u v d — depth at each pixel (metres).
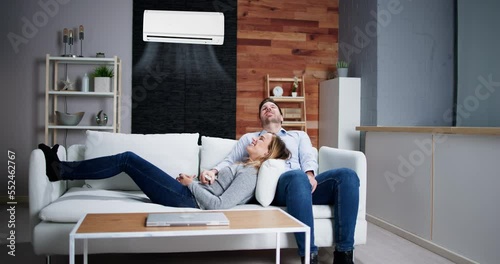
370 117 4.12
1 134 4.50
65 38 4.41
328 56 5.02
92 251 2.06
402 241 2.98
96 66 4.61
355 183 2.20
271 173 2.24
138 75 4.71
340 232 2.19
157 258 2.51
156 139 2.69
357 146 4.35
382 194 3.45
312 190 2.27
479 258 2.33
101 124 4.45
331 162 2.60
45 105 4.22
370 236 3.12
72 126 4.29
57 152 2.40
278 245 1.96
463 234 2.46
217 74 4.84
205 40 3.99
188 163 2.69
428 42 4.05
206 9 4.81
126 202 2.17
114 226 1.60
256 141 2.48
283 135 2.67
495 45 3.39
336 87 4.40
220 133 4.84
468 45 3.73
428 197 2.81
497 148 2.21
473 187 2.39
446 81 4.08
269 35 4.93
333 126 4.48
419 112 4.04
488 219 2.27
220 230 1.56
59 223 2.07
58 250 2.05
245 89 4.89
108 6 4.67
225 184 2.30
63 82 4.38
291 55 4.96
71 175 2.23
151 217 1.69
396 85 4.02
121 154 2.28
